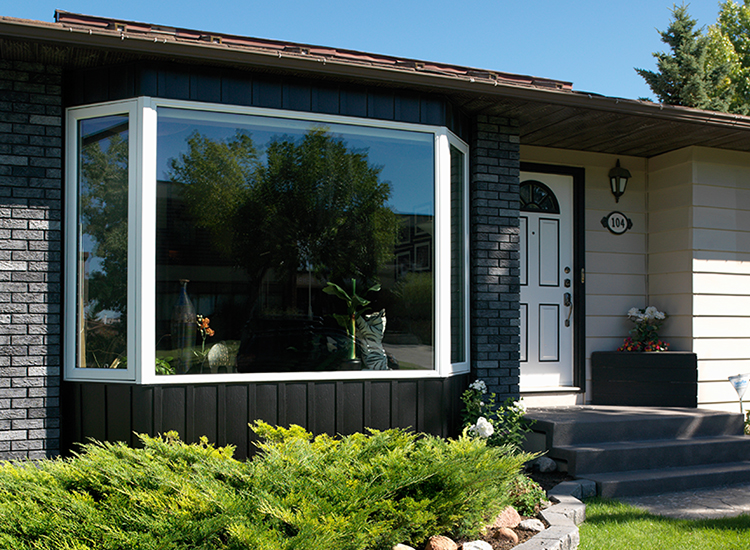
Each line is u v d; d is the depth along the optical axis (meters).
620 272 7.10
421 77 4.71
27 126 4.37
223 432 4.47
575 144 6.67
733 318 6.82
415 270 5.08
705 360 6.67
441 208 5.12
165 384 4.35
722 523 4.11
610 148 6.85
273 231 4.75
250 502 2.84
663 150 6.93
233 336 4.58
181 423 4.38
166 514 2.71
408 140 5.07
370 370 4.89
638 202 7.21
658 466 5.30
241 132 4.66
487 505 3.40
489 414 5.27
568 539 3.43
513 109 5.41
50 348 4.33
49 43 3.98
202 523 2.62
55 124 4.42
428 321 5.10
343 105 4.86
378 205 5.00
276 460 3.30
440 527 3.25
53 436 4.31
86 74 4.52
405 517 3.02
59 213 4.40
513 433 5.23
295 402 4.66
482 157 5.54
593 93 5.24
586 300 6.94
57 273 4.38
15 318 4.27
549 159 6.78
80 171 4.53
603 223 7.05
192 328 4.47
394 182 5.04
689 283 6.67
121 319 4.40
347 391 4.79
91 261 4.48
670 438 5.71
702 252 6.70
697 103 11.25
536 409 6.32
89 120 4.54
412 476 3.22
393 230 5.03
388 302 5.00
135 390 4.32
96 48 4.06
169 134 4.46
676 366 6.52
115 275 4.43
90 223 4.50
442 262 5.13
